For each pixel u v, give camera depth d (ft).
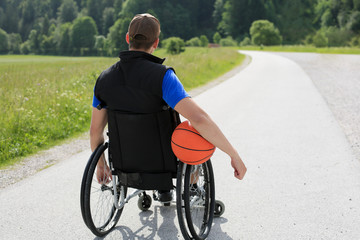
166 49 263.70
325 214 10.79
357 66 75.56
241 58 123.85
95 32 524.52
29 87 33.76
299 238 9.52
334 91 37.01
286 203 11.60
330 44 443.32
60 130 21.26
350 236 9.55
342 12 503.61
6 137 19.02
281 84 44.70
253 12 533.55
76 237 9.72
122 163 8.47
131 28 7.71
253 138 19.69
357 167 14.66
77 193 12.70
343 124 22.34
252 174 14.29
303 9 569.64
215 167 15.21
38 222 10.57
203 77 54.70
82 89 33.73
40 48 571.28
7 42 589.32
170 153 8.13
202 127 7.24
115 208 10.16
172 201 9.86
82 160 16.49
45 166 15.76
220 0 601.21
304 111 26.81
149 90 7.34
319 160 15.70
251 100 32.73
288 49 224.33
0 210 11.37
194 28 593.42
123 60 7.67
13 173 14.88
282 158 16.15
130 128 7.91
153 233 9.85
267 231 9.91
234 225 10.27
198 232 9.42
